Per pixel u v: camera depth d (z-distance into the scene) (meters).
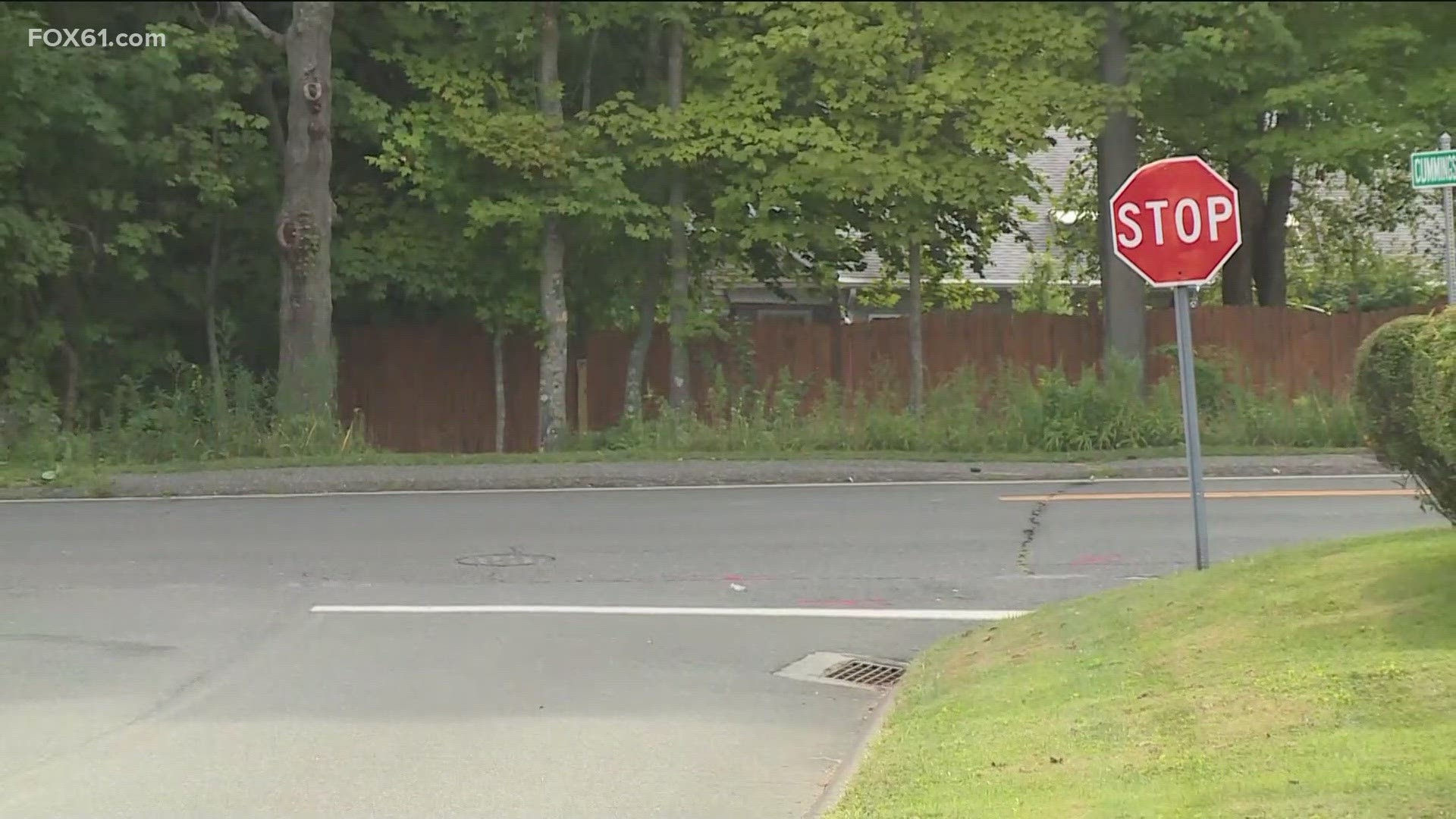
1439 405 27.05
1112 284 87.62
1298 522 52.19
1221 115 86.06
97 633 38.38
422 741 28.64
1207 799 19.78
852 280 115.94
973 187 84.19
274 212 88.00
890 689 32.78
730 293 107.69
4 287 80.44
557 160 81.75
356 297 92.00
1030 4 83.62
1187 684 26.00
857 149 83.19
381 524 56.16
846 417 80.56
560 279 86.19
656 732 29.33
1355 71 82.12
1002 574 45.19
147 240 80.75
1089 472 69.81
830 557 48.28
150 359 88.38
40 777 26.41
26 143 78.44
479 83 84.69
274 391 84.31
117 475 69.31
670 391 91.12
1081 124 82.56
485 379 95.75
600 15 83.81
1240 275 105.94
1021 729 25.47
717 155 83.50
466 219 87.06
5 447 74.69
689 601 42.25
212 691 32.66
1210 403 82.69
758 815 24.06
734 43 84.62
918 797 22.28
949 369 92.25
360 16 85.81
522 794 25.27
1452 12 80.81
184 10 83.44
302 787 25.73
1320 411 78.75
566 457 75.00
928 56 85.38
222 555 49.56
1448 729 21.39
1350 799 18.83
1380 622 26.89
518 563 47.94
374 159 81.69
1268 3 81.56
